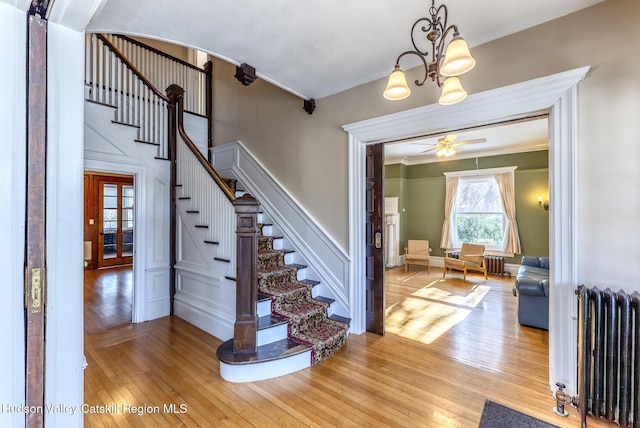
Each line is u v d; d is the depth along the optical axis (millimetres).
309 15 2031
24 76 811
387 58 2619
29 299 825
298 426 1841
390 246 7285
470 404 2051
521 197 6270
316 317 3066
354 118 3207
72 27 894
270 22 2102
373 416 1929
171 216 3879
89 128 3248
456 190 7031
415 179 7629
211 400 2090
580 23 2029
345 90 3283
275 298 3025
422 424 1857
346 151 3285
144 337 3135
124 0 1848
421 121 2725
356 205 3215
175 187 3912
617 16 1916
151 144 3717
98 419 1893
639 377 1751
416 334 3234
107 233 7180
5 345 787
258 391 2195
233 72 4762
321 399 2102
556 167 2111
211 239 3285
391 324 3533
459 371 2477
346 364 2594
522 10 2027
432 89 2688
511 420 1894
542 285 3350
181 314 3705
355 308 3230
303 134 3715
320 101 3518
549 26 2137
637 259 1862
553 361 2154
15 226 800
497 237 6602
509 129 4879
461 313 3930
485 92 2359
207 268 3352
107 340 3061
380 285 3203
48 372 867
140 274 3604
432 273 6547
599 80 1965
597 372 1869
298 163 3781
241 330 2461
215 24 2121
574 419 1913
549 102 2131
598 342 1865
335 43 2385
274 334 2689
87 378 2359
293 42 2359
